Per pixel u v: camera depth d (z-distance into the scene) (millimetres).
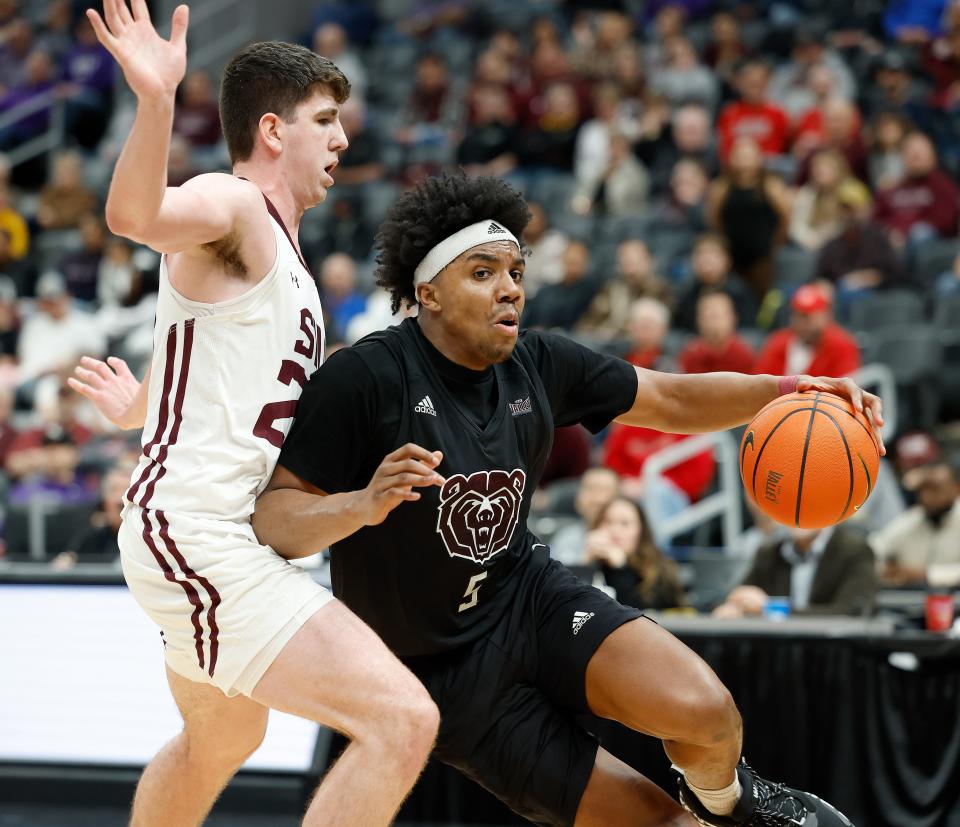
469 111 14266
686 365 9281
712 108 13719
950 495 7602
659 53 14500
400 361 3701
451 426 3703
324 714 3420
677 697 3654
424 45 16609
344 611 3518
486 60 14477
